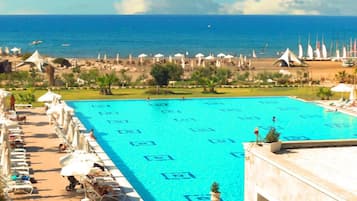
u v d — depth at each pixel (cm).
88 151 2730
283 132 3891
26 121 4003
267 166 1994
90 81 6016
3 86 5678
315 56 12200
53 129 3706
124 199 2345
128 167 2942
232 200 2397
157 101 5106
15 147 3120
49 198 2280
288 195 1856
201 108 4809
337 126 4084
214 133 3834
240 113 4591
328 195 1639
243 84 6106
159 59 9762
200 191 2539
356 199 1556
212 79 5719
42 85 5781
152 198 2438
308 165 1995
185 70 7625
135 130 3906
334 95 5381
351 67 8525
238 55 13425
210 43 18500
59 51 14325
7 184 2330
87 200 2202
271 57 12375
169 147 3419
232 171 2872
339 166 1986
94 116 4391
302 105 4944
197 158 3147
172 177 2758
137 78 6475
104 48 15575
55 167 2747
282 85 6016
